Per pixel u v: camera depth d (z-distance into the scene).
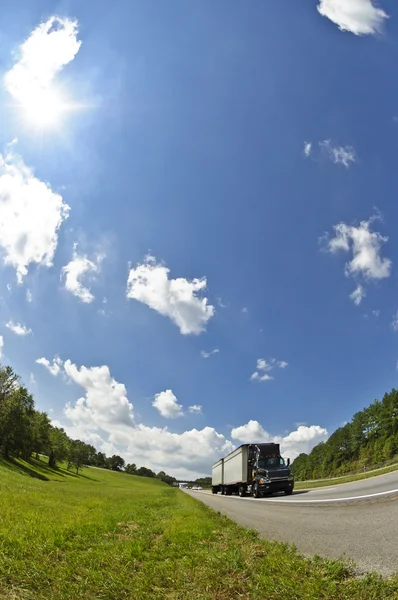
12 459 86.62
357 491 20.08
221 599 4.84
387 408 93.06
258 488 29.33
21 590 5.08
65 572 5.86
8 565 5.97
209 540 8.68
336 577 5.32
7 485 27.25
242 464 33.62
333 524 10.23
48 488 33.94
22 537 8.16
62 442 113.38
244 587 5.19
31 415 80.25
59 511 15.10
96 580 5.52
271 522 11.88
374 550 6.79
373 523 9.58
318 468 131.75
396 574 5.14
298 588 4.89
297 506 16.75
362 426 110.62
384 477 28.11
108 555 7.04
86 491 37.34
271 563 6.02
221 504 22.31
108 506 19.52
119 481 139.62
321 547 7.41
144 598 4.87
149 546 8.16
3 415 74.31
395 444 85.69
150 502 24.91
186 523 11.55
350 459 114.06
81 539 8.73
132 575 5.89
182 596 5.00
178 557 7.14
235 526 10.81
